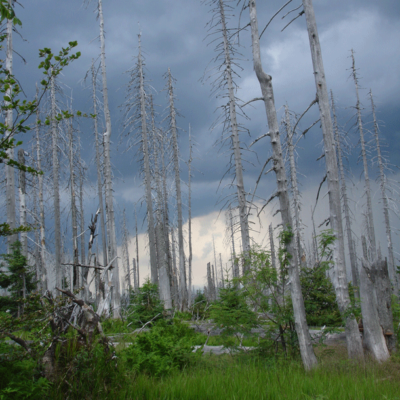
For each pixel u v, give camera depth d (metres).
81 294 7.86
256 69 10.88
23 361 5.63
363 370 8.75
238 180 20.64
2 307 15.62
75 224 29.97
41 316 6.08
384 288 11.18
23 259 18.28
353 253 26.42
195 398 6.49
